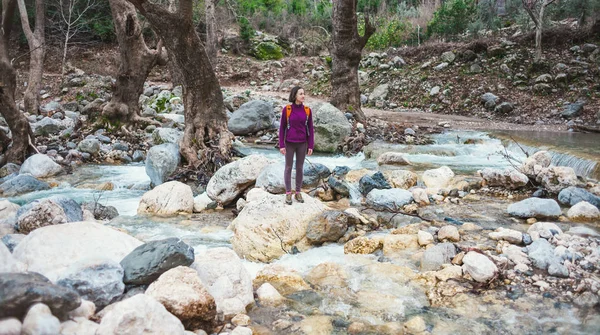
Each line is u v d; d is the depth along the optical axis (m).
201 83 9.70
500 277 4.25
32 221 5.10
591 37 19.22
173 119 14.07
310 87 23.98
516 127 14.30
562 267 4.27
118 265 3.64
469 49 20.81
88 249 3.95
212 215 6.85
